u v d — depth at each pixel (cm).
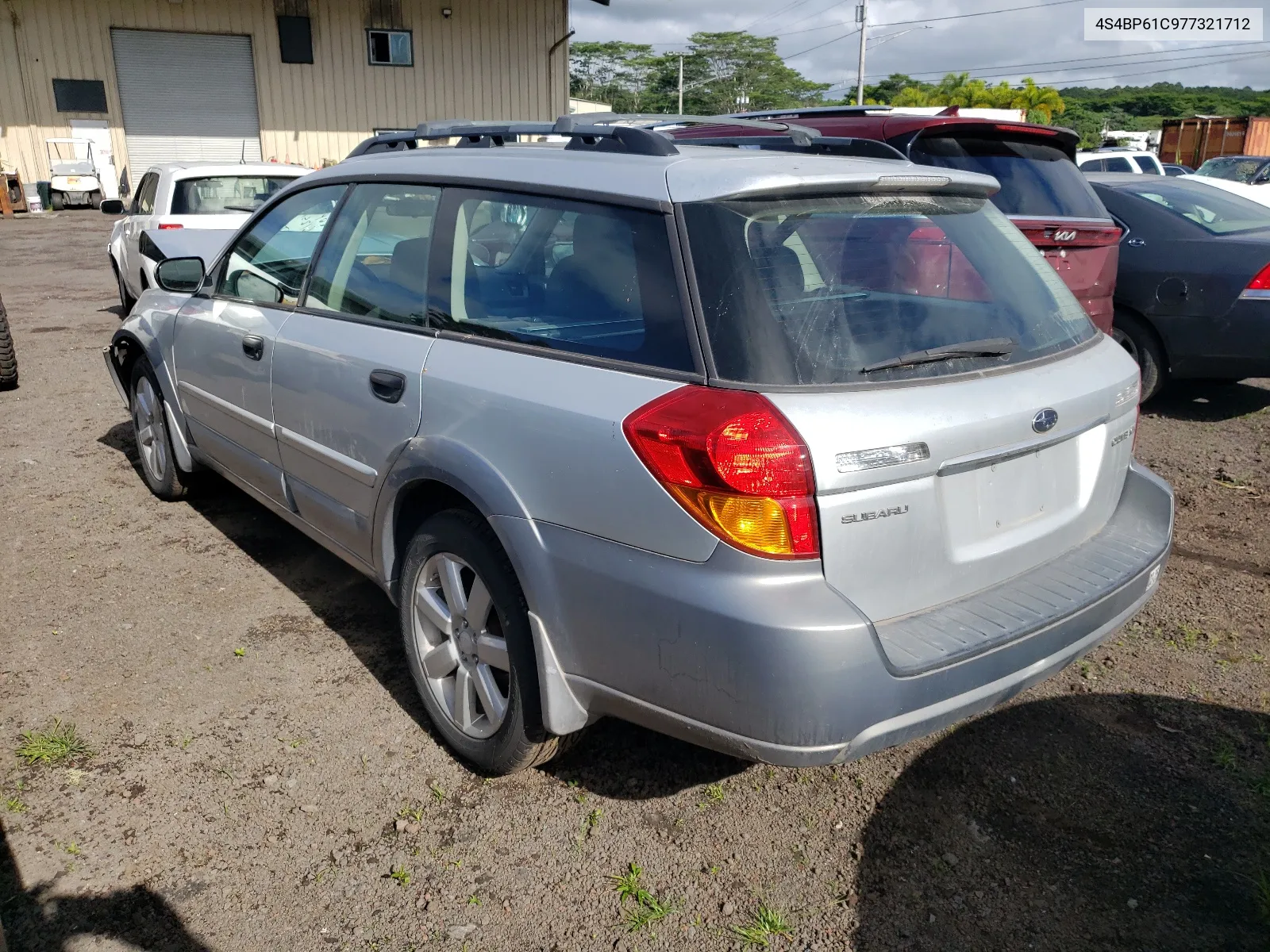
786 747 218
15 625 379
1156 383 692
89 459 581
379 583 334
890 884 256
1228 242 644
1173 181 735
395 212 331
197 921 241
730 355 225
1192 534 487
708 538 218
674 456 221
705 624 218
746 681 216
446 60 2711
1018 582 261
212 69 2561
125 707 327
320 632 380
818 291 238
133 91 2514
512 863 262
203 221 902
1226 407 721
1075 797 289
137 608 395
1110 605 265
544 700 257
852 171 260
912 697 223
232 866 259
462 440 273
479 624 284
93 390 748
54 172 2462
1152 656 368
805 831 275
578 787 293
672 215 243
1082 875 259
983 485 248
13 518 488
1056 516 274
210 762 300
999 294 279
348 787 290
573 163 279
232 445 421
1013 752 310
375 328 322
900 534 228
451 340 291
